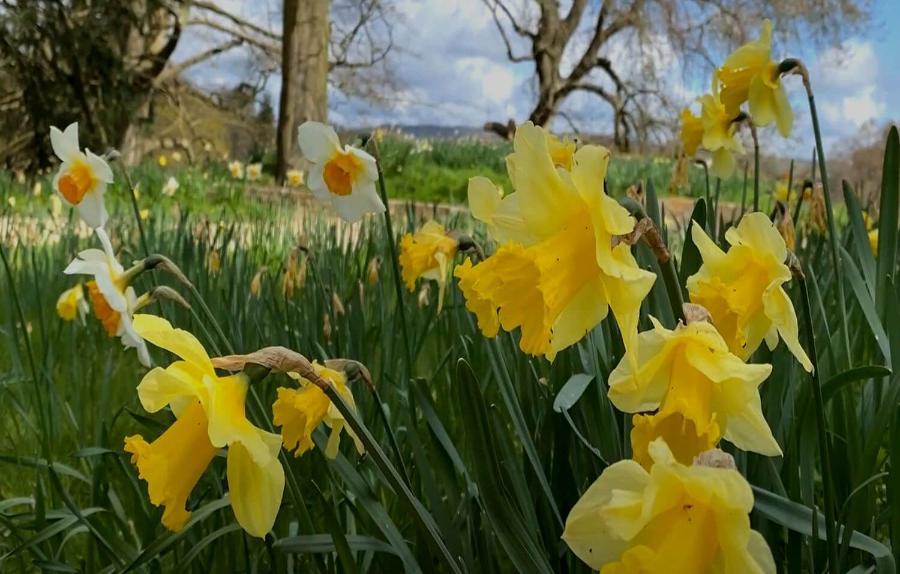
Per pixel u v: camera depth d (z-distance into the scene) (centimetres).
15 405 325
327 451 146
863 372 143
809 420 151
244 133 3055
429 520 123
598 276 104
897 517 136
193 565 192
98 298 253
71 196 270
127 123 2055
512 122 2773
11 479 282
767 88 213
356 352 258
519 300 107
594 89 2783
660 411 97
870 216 476
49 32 1833
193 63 2520
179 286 436
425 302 368
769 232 127
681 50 2316
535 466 149
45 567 180
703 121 257
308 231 670
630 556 75
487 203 148
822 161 209
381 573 174
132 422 318
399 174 1786
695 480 72
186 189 1249
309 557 174
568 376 191
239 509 105
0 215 702
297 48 1720
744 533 72
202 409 108
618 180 1656
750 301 128
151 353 378
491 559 150
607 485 79
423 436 251
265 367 107
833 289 273
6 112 1988
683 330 98
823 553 146
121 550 182
